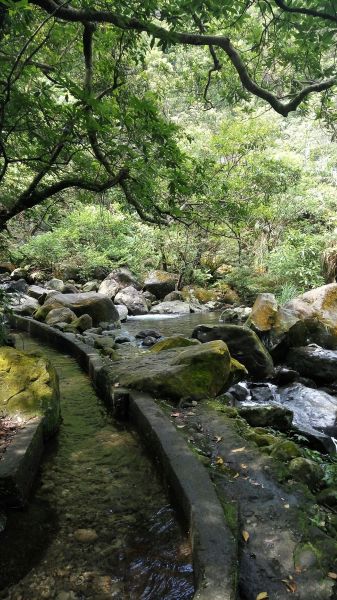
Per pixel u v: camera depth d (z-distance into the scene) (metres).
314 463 3.27
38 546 2.57
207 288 15.54
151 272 15.58
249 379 6.64
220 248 16.30
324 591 2.08
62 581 2.31
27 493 3.04
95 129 4.26
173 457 3.07
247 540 2.39
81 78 6.54
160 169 6.46
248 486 2.88
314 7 5.45
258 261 15.06
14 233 15.89
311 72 7.00
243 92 7.64
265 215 13.94
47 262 16.17
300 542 2.38
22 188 7.37
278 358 7.28
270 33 6.57
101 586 2.28
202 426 3.75
